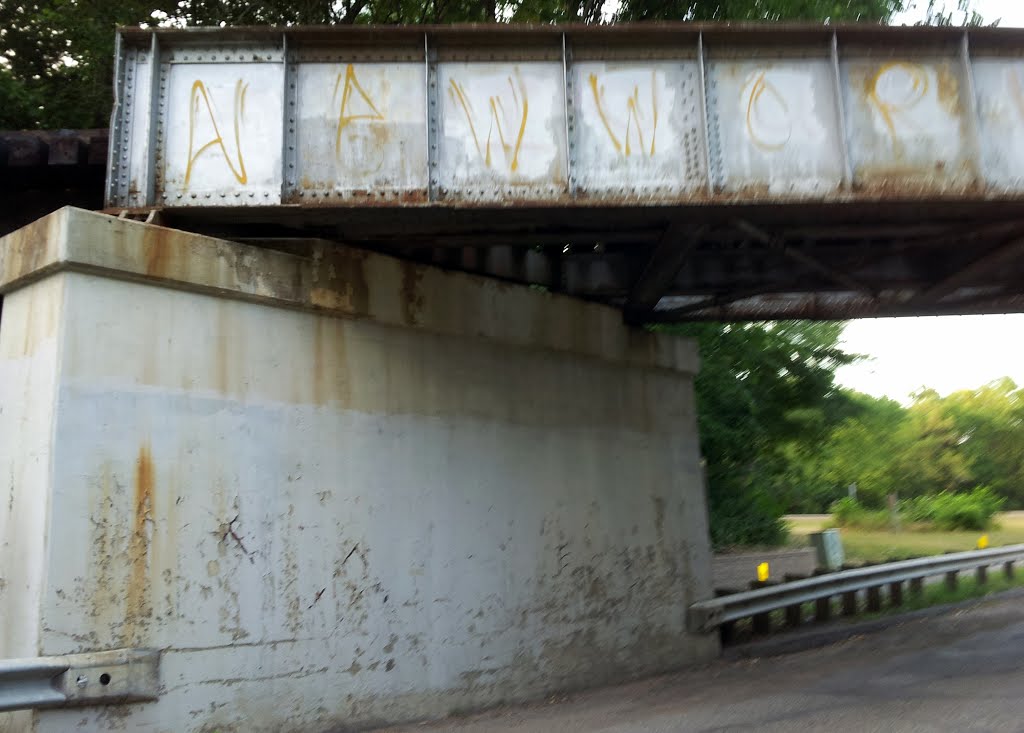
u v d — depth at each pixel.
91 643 5.58
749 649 10.99
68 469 5.64
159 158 7.11
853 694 7.81
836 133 7.59
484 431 8.47
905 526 40.28
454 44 7.51
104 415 5.89
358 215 7.24
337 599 6.98
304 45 7.39
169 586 6.02
